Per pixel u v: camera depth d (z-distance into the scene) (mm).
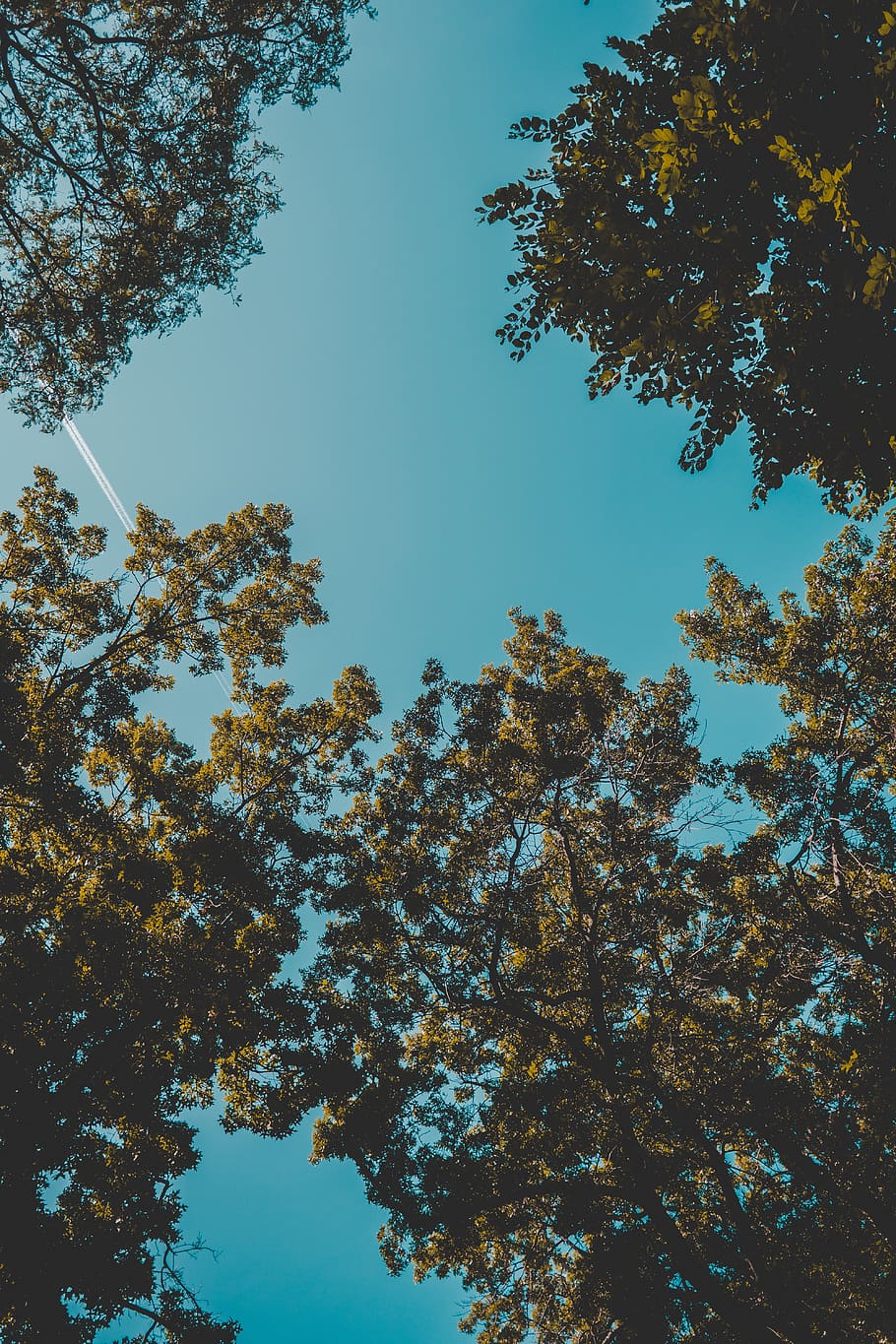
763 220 6059
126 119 10961
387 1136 13328
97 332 11820
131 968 12438
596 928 15109
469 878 16016
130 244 11664
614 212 6398
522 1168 13867
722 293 6055
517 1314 15711
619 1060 14070
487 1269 15758
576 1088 14250
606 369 7105
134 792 14867
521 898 15156
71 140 10930
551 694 16094
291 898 14297
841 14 5691
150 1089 11906
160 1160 12000
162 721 15961
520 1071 16172
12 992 11234
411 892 15086
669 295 6422
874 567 17062
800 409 6574
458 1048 16375
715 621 19062
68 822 13070
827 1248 12883
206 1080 13516
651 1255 12461
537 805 16047
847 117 5848
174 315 12297
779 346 6113
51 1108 10852
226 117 11328
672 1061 13609
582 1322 14008
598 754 15430
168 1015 12531
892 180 5777
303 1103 12953
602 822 15633
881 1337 13211
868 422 6137
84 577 14906
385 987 15781
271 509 16391
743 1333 11734
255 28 10945
